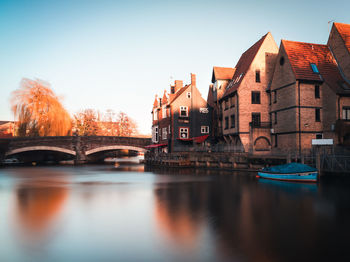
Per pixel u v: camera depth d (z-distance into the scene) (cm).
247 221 1352
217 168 4184
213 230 1216
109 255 968
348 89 3444
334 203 1734
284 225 1279
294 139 3534
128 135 10619
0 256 970
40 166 5753
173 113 5247
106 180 3150
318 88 3619
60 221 1394
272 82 4097
